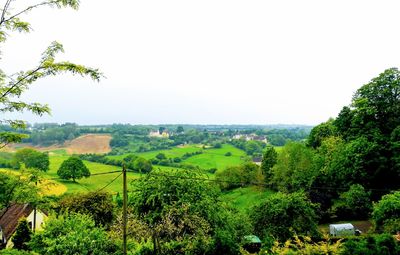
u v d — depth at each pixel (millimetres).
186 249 18625
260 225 26203
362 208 35750
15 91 9164
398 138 36438
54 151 117375
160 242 19641
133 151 129375
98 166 96125
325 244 15750
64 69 9094
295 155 47469
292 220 25812
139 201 20844
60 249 19062
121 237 20016
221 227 21000
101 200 36719
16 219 35438
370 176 37906
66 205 35406
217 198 22453
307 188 44344
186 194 20578
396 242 17078
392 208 25125
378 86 40844
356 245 16375
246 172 68250
